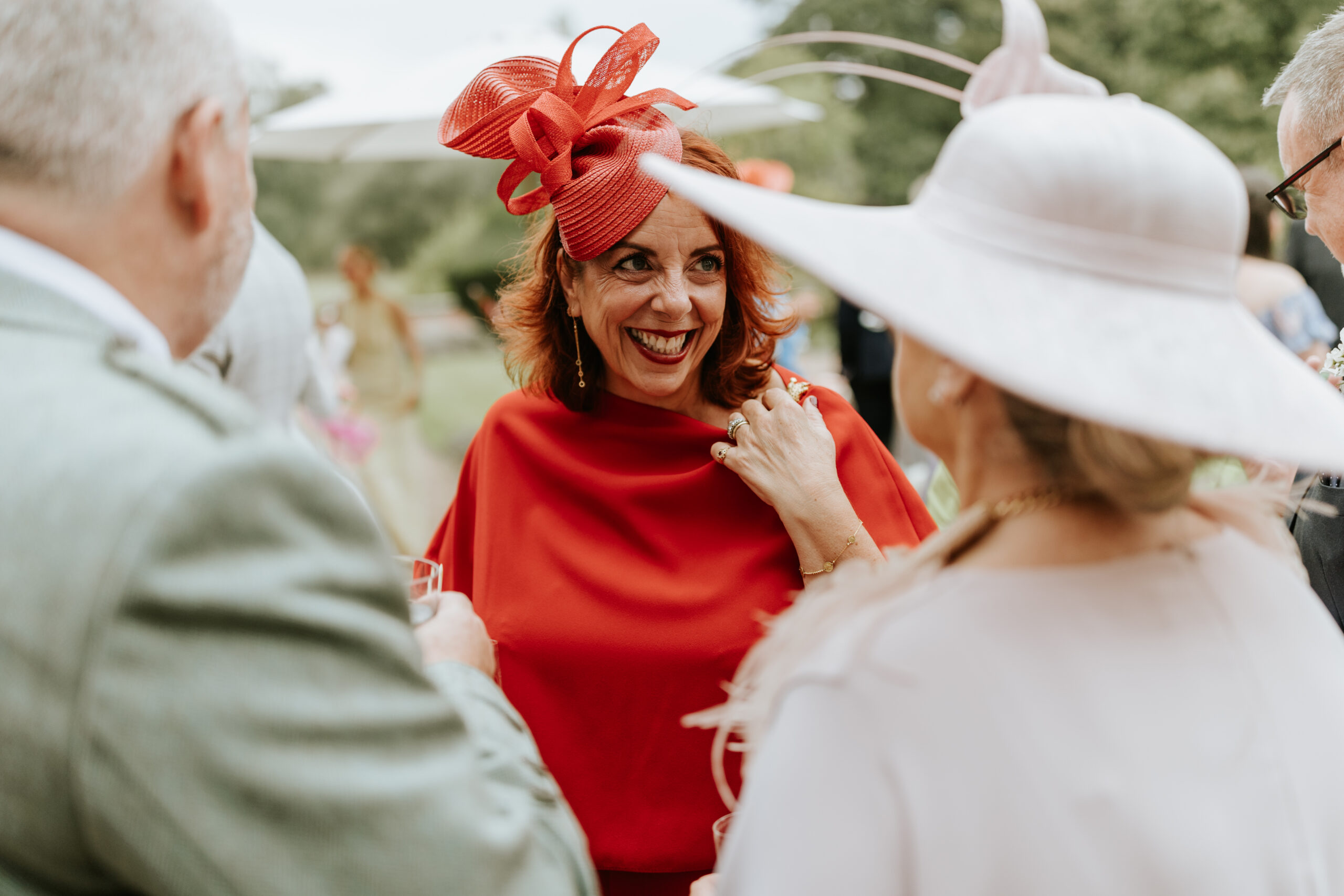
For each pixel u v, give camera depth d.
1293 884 0.92
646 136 1.82
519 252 2.11
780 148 23.77
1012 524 0.98
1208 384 0.89
